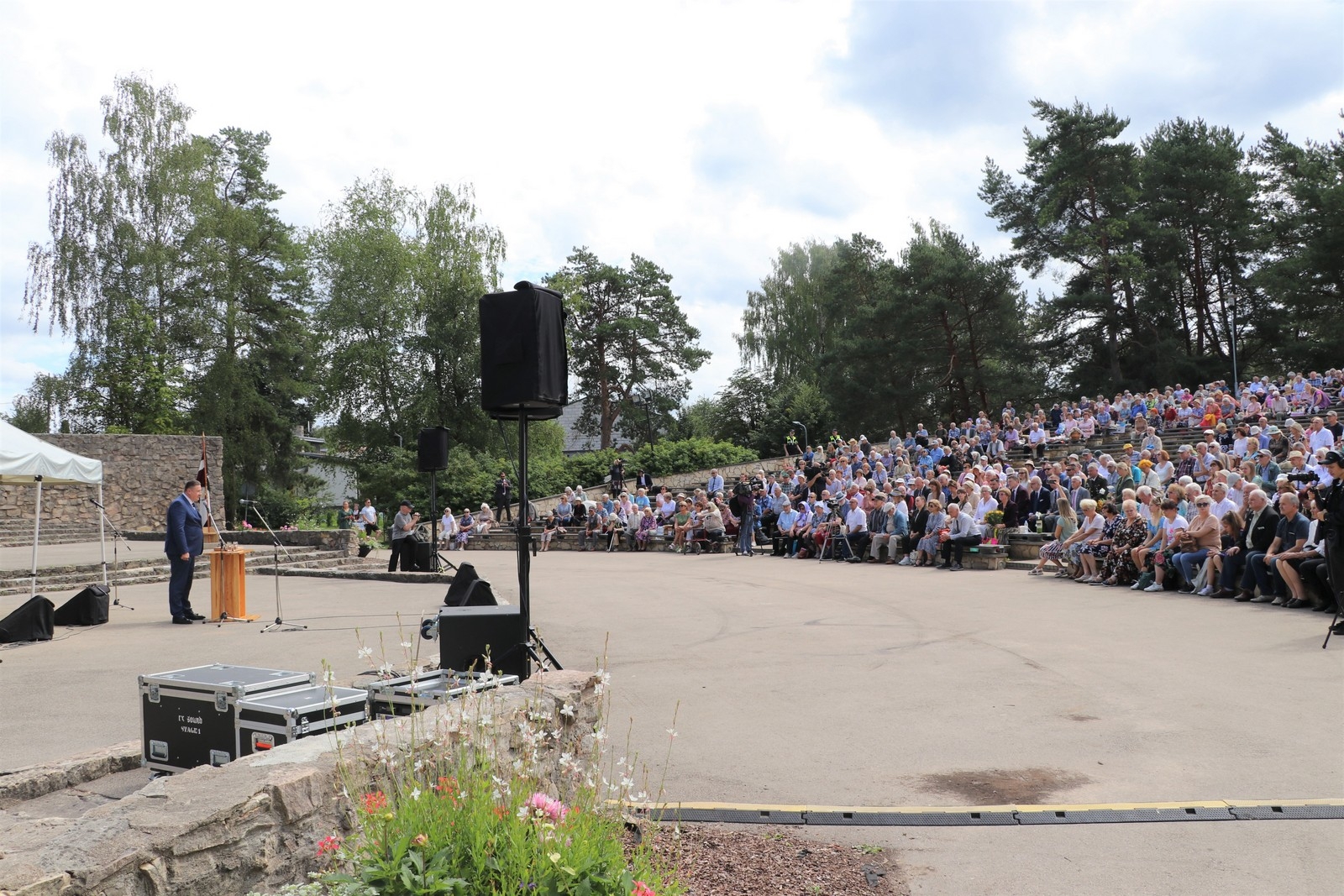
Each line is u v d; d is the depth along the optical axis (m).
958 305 47.69
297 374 47.75
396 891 2.50
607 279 62.06
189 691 4.41
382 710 4.47
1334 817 4.49
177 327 38.34
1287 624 10.00
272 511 41.84
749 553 23.59
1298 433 18.03
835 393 50.12
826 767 5.50
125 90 37.41
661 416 63.69
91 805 4.21
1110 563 14.31
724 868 3.95
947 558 17.98
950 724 6.44
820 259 62.31
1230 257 48.56
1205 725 6.22
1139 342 48.44
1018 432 33.53
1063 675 7.91
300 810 3.16
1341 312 43.00
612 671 8.46
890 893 3.75
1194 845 4.22
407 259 42.44
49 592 16.66
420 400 42.06
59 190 36.53
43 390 36.34
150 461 30.31
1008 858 4.11
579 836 2.75
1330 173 44.59
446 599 11.30
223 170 45.94
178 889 2.76
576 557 25.55
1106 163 47.38
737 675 8.23
